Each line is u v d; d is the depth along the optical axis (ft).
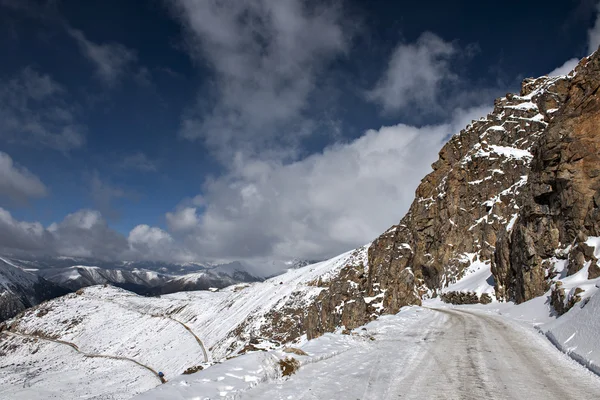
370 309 205.16
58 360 486.79
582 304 63.21
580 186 109.60
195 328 478.59
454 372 39.24
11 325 652.07
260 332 319.68
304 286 363.56
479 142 234.17
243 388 30.89
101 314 641.81
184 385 29.68
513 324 84.33
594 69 116.78
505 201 193.98
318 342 54.70
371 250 257.96
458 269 194.49
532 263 122.52
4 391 355.77
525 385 34.58
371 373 38.40
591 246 96.43
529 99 236.63
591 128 111.86
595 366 39.99
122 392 328.08
